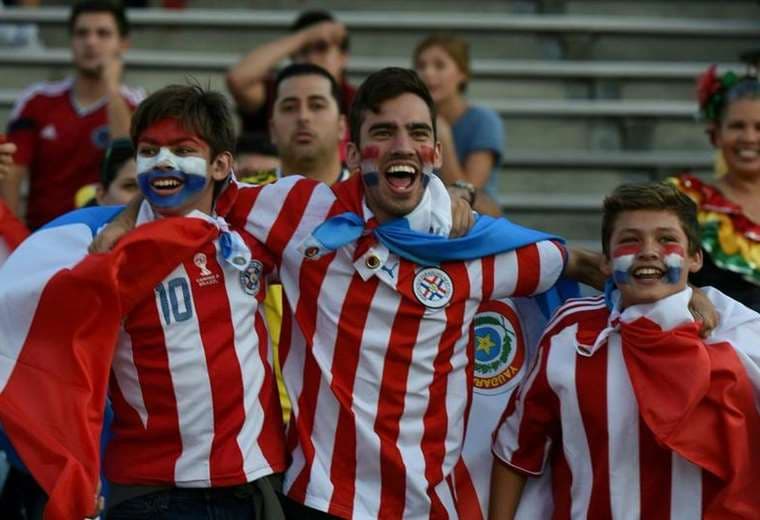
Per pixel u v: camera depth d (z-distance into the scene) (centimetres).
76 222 1266
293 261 1233
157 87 2506
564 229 2353
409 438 1224
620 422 1212
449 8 2775
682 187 1603
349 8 2762
